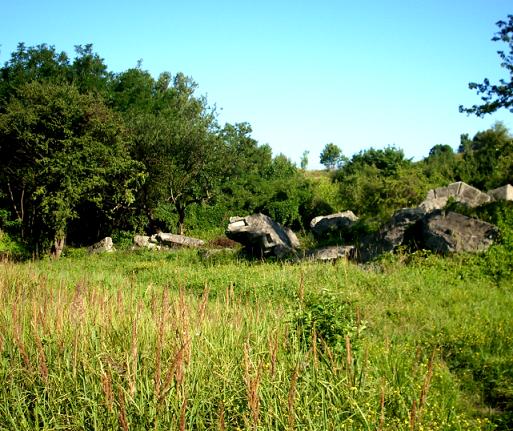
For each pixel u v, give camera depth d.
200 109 49.00
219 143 36.06
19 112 27.62
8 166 30.52
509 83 17.55
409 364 6.70
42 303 7.54
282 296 11.98
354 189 33.28
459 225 15.48
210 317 7.33
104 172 28.48
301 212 37.59
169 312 6.70
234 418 5.02
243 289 12.73
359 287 12.42
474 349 7.97
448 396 6.03
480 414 5.87
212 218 40.00
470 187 21.11
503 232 15.07
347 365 5.52
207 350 5.88
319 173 76.00
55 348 5.91
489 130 36.56
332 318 6.67
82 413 5.01
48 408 5.23
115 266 22.17
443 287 12.39
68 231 37.62
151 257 24.67
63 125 27.89
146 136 34.00
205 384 5.38
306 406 4.91
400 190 29.17
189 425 4.79
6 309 7.62
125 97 44.62
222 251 21.67
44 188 27.97
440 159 44.50
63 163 27.11
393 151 45.78
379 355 6.70
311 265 15.41
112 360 5.40
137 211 37.00
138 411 4.81
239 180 42.06
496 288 12.56
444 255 15.08
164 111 46.31
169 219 38.56
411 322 9.61
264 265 17.27
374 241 16.81
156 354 5.40
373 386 5.62
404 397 5.58
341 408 5.04
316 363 5.45
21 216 35.75
